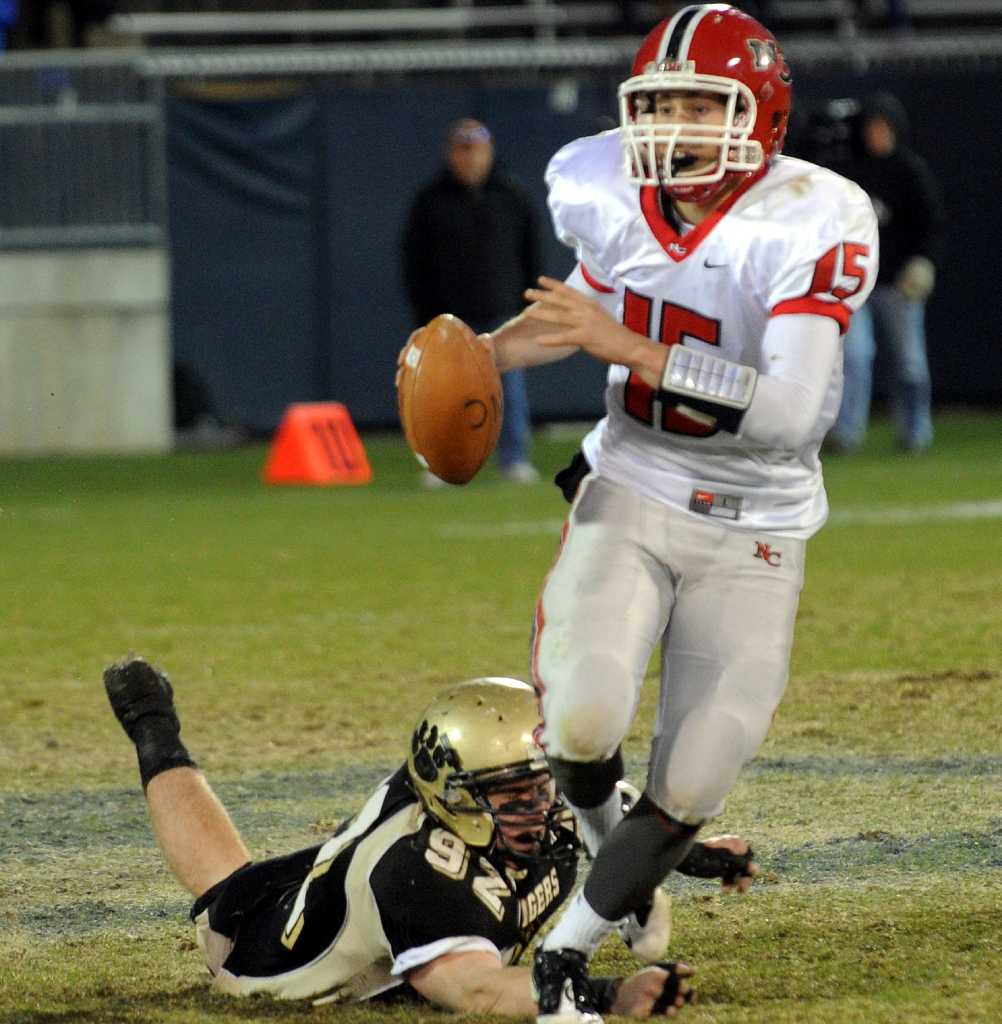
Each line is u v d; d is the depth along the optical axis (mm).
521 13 60406
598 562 11984
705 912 13906
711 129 11977
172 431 55375
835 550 32969
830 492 41594
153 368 54656
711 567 12047
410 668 23484
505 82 56062
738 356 12250
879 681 22031
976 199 58188
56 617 27453
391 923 11547
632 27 60969
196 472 49094
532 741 11531
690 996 11141
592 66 56625
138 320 54406
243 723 20609
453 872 11539
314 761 18891
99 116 53375
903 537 34406
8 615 27641
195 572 31641
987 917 13562
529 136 55219
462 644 24953
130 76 53406
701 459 12203
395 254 55219
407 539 35281
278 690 22281
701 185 12141
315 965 12008
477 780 11391
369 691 22156
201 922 12664
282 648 24844
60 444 54500
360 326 55438
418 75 57469
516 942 12023
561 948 11266
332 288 55156
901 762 18297
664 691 11922
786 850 15438
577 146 13258
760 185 12211
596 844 12516
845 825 16125
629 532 12125
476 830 11562
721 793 11258
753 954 12930
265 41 63312
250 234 54656
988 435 54281
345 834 12023
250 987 12289
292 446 46344
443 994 11516
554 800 11922
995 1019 11492
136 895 14703
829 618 26328
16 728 20625
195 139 54125
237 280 54812
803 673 22609
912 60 57594
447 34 63344
